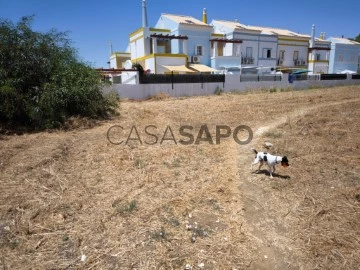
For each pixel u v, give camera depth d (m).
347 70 42.97
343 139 7.94
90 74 11.56
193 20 33.94
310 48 41.69
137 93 20.50
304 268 2.91
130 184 4.92
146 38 30.64
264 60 36.88
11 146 7.32
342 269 2.88
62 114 10.18
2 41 9.64
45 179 5.12
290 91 26.69
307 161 6.14
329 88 29.81
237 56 33.44
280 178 5.25
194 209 4.10
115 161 6.12
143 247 3.20
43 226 3.60
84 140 8.16
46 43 10.64
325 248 3.20
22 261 2.96
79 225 3.63
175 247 3.21
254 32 35.06
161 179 5.16
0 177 5.20
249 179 5.24
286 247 3.25
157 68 28.41
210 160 6.37
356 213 3.94
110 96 13.23
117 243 3.26
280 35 38.19
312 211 4.02
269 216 3.94
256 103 17.19
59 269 2.85
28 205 4.15
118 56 37.94
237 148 7.41
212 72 30.27
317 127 9.60
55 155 6.48
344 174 5.38
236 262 2.99
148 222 3.71
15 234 3.43
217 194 4.58
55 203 4.21
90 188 4.75
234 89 25.97
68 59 11.58
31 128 9.66
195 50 32.22
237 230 3.56
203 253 3.12
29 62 9.95
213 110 14.34
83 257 3.02
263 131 9.39
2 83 9.14
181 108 15.13
